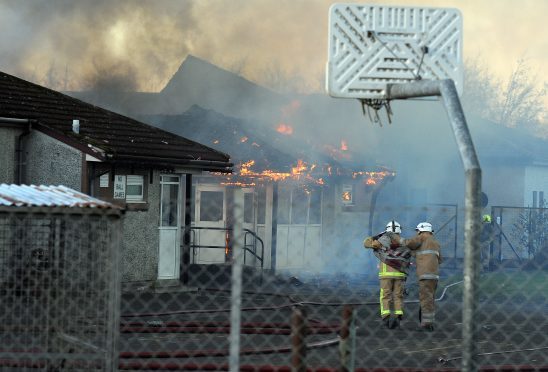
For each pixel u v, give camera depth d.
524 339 14.08
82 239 8.20
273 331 12.00
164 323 12.88
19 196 8.01
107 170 19.70
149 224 20.48
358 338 13.87
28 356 7.96
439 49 8.61
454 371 9.59
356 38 8.50
